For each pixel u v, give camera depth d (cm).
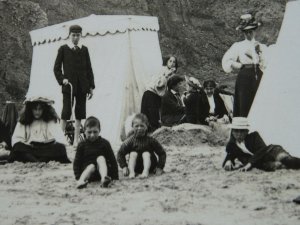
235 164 926
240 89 1206
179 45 4022
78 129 1301
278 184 750
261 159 874
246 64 1209
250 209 615
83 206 643
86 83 1296
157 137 1340
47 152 1018
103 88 1533
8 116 1452
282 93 991
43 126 1042
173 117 1429
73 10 3525
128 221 568
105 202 662
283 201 651
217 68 3975
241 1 4503
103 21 1566
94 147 792
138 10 3969
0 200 681
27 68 2914
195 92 1427
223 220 568
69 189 749
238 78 1216
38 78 1695
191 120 1415
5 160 1054
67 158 1030
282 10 4416
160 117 1446
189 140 1322
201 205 636
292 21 1016
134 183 779
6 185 790
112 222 566
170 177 823
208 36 4238
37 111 1027
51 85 1653
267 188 722
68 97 1282
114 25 1556
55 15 3422
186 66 3903
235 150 888
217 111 1507
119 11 3831
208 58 4047
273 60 1027
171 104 1434
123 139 1488
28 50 2983
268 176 818
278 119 979
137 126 838
